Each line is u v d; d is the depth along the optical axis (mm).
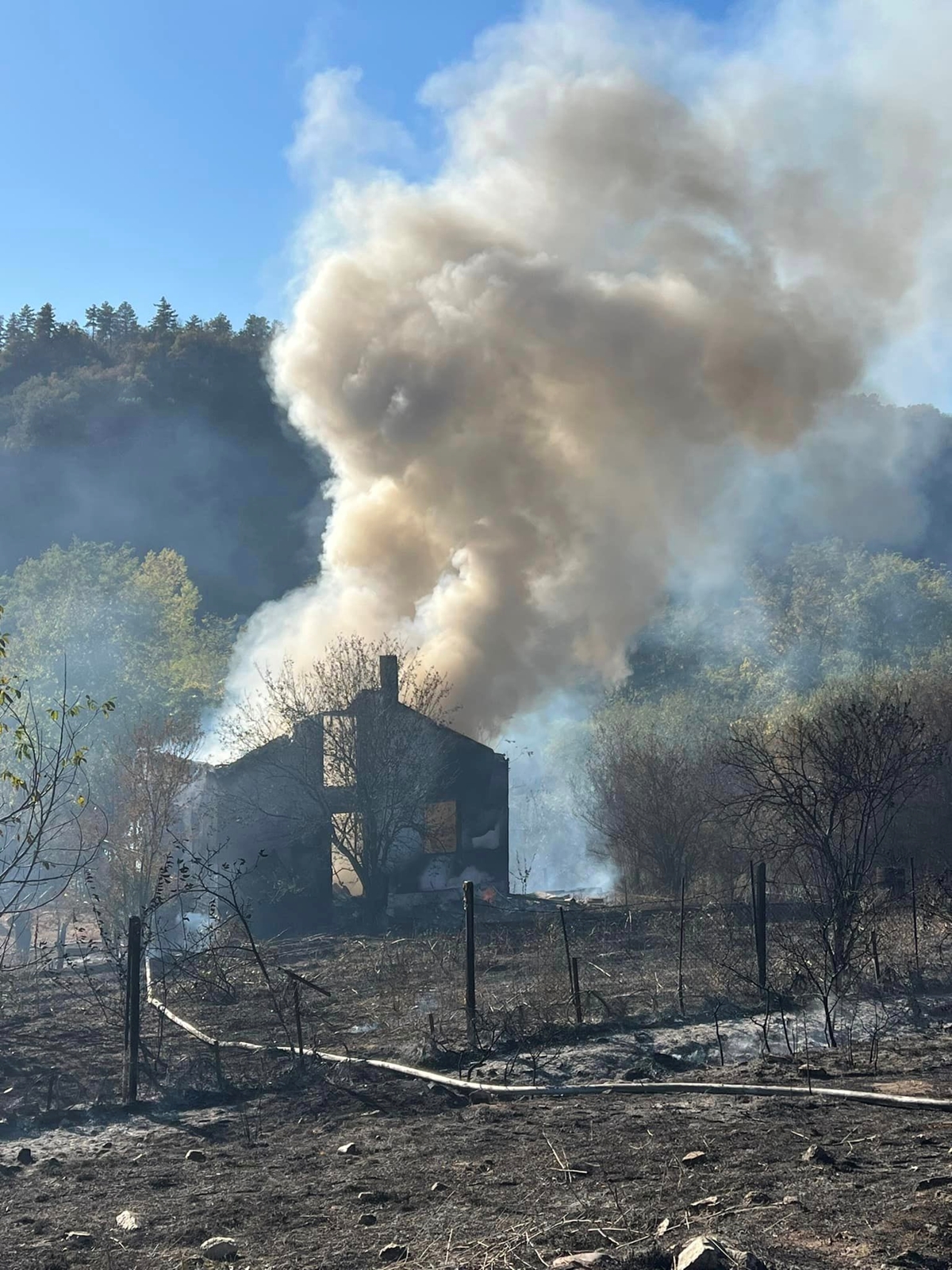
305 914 27422
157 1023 13867
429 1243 5777
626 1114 8555
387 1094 9961
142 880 21281
